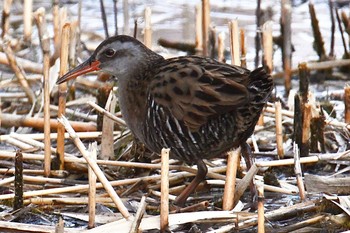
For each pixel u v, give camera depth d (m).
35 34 16.81
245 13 18.02
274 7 18.23
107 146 11.56
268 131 12.54
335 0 18.22
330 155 11.17
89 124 12.53
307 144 11.62
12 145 12.30
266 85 9.68
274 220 9.82
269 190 10.67
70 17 16.59
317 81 15.38
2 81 14.31
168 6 18.59
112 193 9.46
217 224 9.72
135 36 14.17
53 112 13.17
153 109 10.27
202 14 14.98
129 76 10.81
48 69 11.14
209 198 10.73
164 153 9.08
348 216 9.68
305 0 18.62
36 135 12.01
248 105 9.78
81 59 15.34
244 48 13.00
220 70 9.95
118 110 13.02
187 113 9.96
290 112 12.59
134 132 10.84
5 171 11.20
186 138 10.12
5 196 10.45
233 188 9.77
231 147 10.33
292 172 11.41
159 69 10.50
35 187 10.91
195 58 10.43
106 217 9.92
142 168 11.33
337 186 10.43
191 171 11.05
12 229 9.51
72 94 13.88
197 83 9.92
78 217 10.04
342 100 14.09
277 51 16.28
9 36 16.17
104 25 16.41
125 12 15.27
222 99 9.76
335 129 12.23
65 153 11.61
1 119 12.70
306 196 10.50
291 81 15.27
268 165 10.67
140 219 9.05
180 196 10.34
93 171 9.58
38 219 10.10
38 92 14.34
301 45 16.73
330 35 17.16
